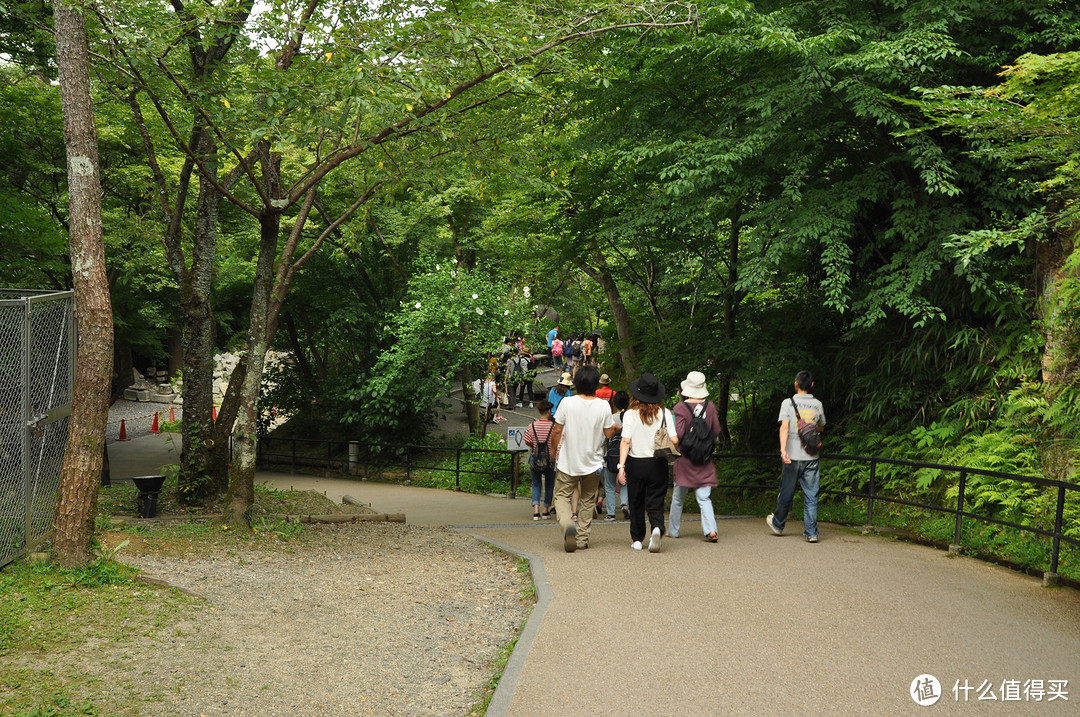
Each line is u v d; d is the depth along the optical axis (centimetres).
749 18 1019
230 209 2309
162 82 881
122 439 2511
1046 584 681
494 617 639
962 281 1065
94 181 653
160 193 1138
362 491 1744
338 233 2112
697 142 1142
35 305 711
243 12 934
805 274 1412
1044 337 978
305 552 838
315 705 460
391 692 485
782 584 685
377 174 1043
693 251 1579
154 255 2133
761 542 871
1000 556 812
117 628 544
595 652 525
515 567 793
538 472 1191
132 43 805
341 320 2186
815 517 869
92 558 659
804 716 432
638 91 1229
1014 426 981
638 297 2270
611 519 1116
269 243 960
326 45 826
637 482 820
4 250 1395
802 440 858
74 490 647
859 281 1264
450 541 931
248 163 1068
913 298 984
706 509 872
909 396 1126
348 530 994
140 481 1009
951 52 880
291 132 852
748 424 1554
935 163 897
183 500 1121
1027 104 691
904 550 827
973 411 1025
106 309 659
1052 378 956
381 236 2034
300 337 2577
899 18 984
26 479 666
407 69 823
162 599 612
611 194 1516
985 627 574
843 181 1057
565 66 926
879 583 689
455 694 488
